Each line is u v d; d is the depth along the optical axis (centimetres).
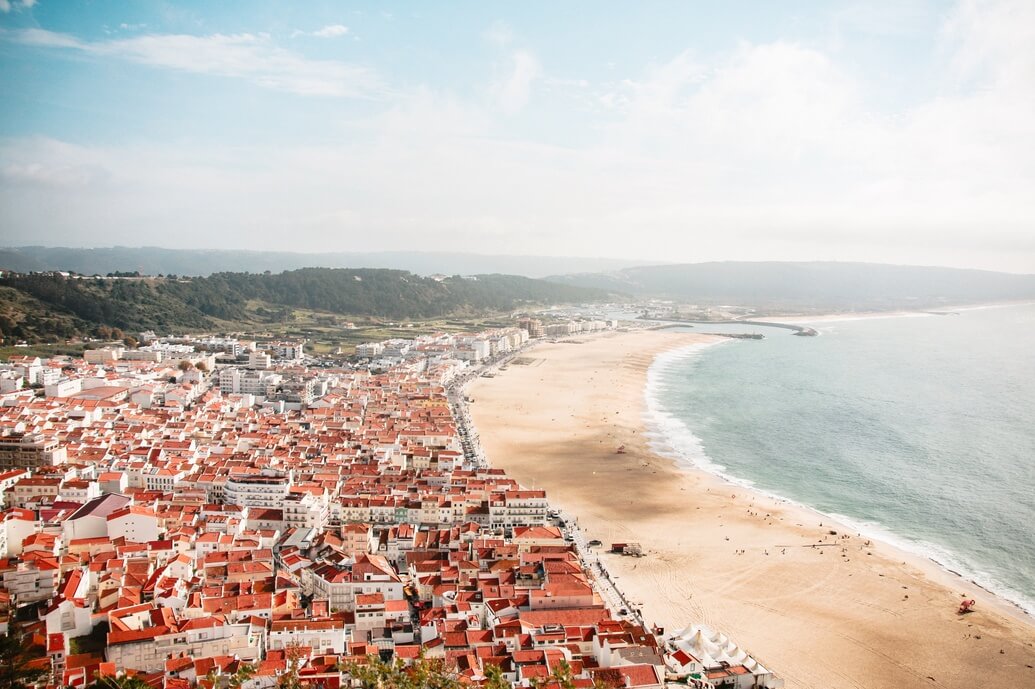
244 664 16300
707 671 17350
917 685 17938
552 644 17875
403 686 12738
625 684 16050
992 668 18662
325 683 15175
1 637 15150
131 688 14738
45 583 18712
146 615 17888
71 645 17100
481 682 15225
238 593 19862
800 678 18050
